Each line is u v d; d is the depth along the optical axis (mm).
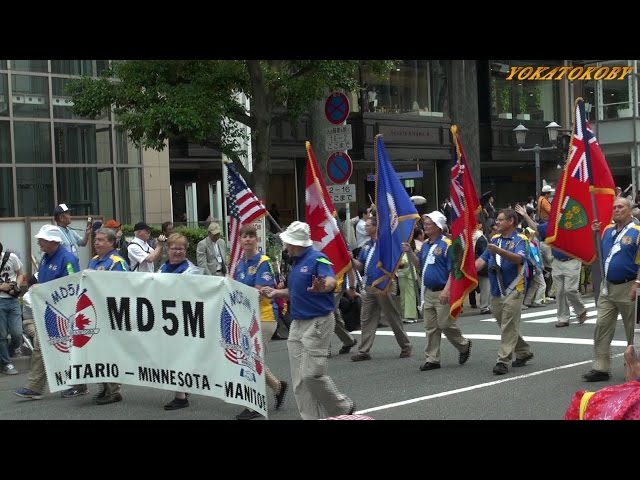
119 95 15539
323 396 7789
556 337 13648
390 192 11859
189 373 8758
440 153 31312
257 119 16078
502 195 37375
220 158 24484
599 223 10203
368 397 9469
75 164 21031
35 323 9805
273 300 9016
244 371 8242
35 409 9539
